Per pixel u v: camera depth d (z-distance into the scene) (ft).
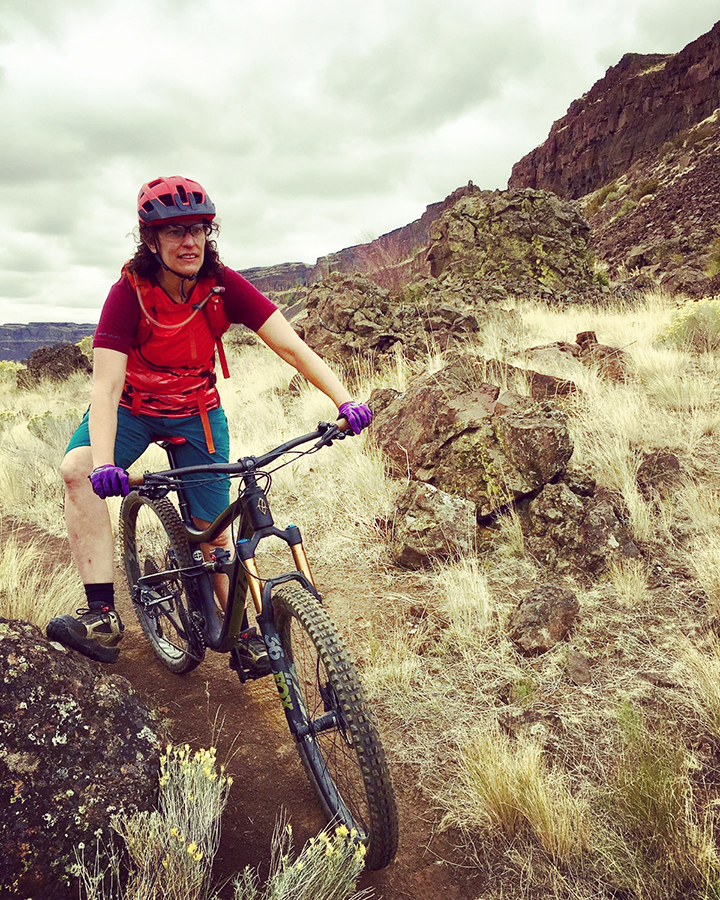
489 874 7.09
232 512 8.13
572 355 24.61
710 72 267.18
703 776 7.84
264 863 7.22
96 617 8.45
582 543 12.91
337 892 6.47
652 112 289.53
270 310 8.79
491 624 11.32
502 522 14.10
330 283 32.58
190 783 7.04
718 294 47.44
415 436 17.17
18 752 6.57
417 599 12.62
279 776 8.61
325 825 7.77
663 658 9.98
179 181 7.54
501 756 8.04
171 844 6.38
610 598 11.76
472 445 15.37
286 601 7.25
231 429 25.48
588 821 7.32
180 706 10.09
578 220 60.29
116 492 6.85
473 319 30.27
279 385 32.12
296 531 7.73
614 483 15.23
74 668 7.56
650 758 7.63
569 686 9.68
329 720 6.88
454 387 17.75
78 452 8.77
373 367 28.19
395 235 64.80
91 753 6.96
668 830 6.96
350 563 14.47
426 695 9.87
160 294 8.11
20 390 55.98
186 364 8.93
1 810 6.22
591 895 6.72
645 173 191.52
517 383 19.53
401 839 7.61
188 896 6.23
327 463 19.79
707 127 177.17
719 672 8.95
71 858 6.33
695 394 20.12
